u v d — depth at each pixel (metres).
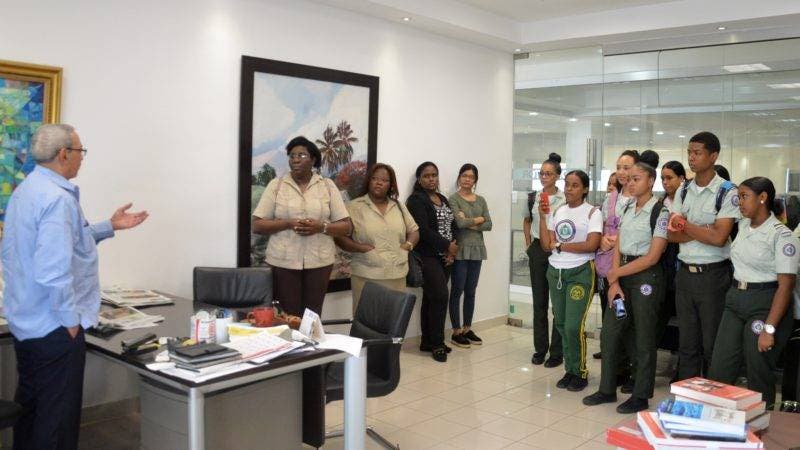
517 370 5.26
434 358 5.54
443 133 6.13
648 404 4.34
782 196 5.61
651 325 4.19
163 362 2.48
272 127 4.75
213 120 4.46
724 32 5.76
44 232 2.49
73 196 2.70
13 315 2.62
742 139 5.77
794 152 5.54
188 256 4.38
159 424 2.65
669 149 6.10
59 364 2.60
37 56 3.69
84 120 3.88
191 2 4.31
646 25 5.73
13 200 2.65
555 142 6.69
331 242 4.52
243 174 4.59
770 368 3.66
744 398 2.15
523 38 6.37
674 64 6.04
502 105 6.76
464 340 5.97
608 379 4.43
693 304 4.07
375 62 5.46
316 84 5.01
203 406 2.35
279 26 4.78
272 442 2.87
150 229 4.19
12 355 3.45
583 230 4.62
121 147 4.04
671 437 2.02
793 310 3.62
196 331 2.72
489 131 6.62
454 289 5.95
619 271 4.22
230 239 4.59
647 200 4.15
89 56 3.88
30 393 2.72
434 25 5.68
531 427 4.04
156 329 3.13
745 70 5.71
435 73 6.01
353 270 5.02
